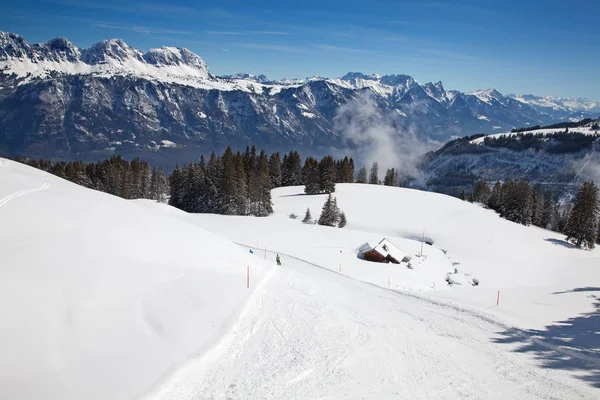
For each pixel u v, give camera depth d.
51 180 22.53
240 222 61.22
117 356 12.55
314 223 70.50
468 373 14.29
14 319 11.95
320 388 12.74
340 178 116.44
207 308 17.22
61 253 15.58
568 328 18.59
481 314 21.02
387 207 82.50
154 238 21.22
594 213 67.62
